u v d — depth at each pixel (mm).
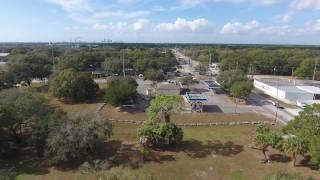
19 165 33281
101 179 22109
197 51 189500
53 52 138500
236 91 65500
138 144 39344
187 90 77562
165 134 38062
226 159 35719
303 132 34094
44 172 31938
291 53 131750
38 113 37688
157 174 31969
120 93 56781
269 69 119688
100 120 36719
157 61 115938
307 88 73625
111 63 108500
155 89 74750
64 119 36344
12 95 40406
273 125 49594
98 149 37719
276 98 71312
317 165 33281
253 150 38250
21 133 38844
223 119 52188
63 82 62188
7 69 77438
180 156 36438
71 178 30766
